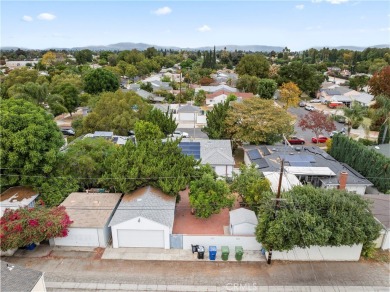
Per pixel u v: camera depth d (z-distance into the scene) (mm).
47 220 23078
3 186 28250
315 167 34938
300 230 21141
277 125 42625
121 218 24281
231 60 178375
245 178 28656
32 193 27750
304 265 22828
